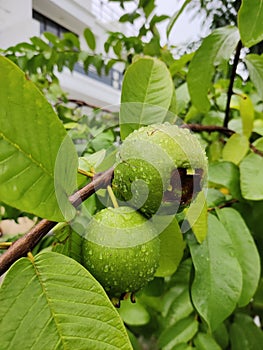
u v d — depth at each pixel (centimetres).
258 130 36
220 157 38
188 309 31
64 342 13
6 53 45
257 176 29
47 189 14
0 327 13
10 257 14
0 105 13
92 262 15
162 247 20
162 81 21
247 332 35
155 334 40
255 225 32
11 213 29
